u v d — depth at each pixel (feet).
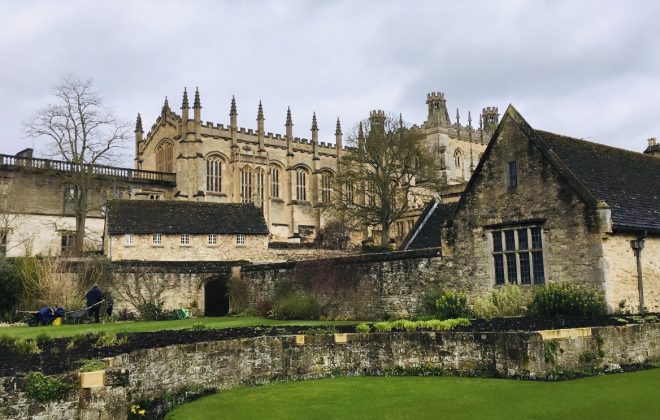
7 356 48.78
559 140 89.97
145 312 131.23
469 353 54.19
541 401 43.42
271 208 304.50
